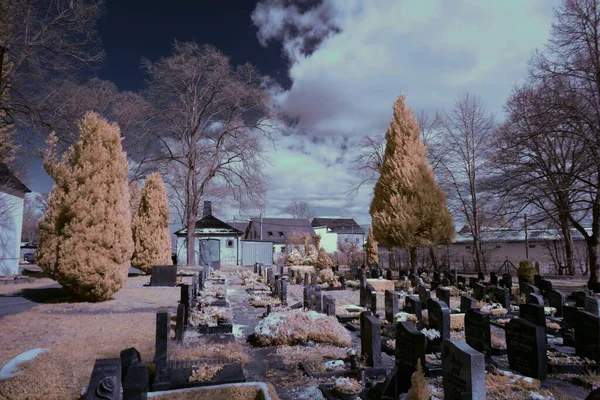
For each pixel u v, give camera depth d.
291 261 29.95
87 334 8.73
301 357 7.70
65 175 13.34
